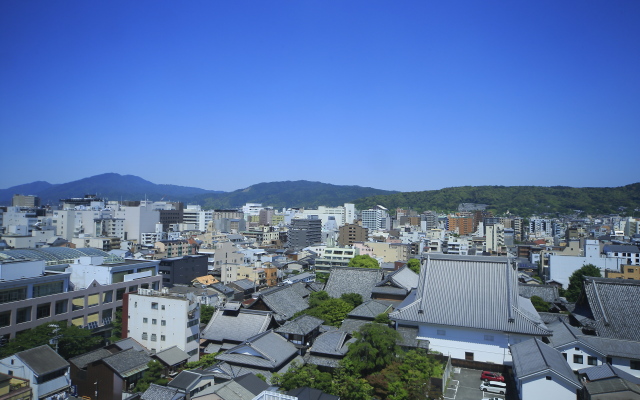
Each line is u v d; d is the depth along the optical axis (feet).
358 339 188.14
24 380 180.96
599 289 224.12
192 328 226.58
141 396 167.12
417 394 157.28
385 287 318.65
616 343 189.67
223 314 241.55
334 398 146.72
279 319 248.32
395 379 165.37
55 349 217.36
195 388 172.04
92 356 203.72
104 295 275.80
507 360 199.31
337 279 345.72
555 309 291.79
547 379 159.12
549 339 205.98
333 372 182.50
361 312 254.06
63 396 187.73
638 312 211.41
